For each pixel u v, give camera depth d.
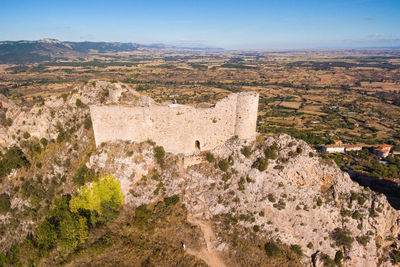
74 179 60.59
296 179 57.59
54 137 68.56
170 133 63.62
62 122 69.19
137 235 52.53
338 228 53.97
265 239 53.59
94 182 58.94
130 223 55.09
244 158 60.75
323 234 53.62
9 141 70.12
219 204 57.53
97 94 73.06
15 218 58.88
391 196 90.00
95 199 58.25
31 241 51.69
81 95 72.19
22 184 63.47
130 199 59.31
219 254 50.31
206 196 58.97
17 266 49.81
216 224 55.41
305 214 54.75
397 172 109.56
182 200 59.03
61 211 56.62
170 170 62.50
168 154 64.38
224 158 62.28
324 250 52.53
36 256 49.41
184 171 62.75
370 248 52.34
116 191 59.03
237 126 62.03
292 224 54.66
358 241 52.84
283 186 57.09
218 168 61.47
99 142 63.81
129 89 78.12
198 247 51.00
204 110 62.31
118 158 61.50
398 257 52.25
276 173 58.12
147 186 60.56
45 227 51.47
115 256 48.59
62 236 50.62
